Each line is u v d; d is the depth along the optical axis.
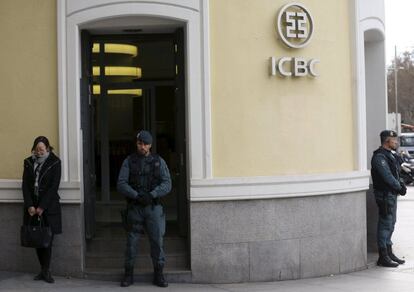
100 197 10.05
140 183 8.24
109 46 9.54
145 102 9.76
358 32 10.03
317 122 9.45
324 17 9.59
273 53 9.12
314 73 9.32
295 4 9.20
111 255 9.02
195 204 8.76
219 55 8.89
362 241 10.12
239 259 8.87
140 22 8.91
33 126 8.91
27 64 8.93
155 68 9.66
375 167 10.44
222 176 8.85
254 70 9.02
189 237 8.87
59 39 8.84
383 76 12.30
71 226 8.81
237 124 8.92
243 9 8.98
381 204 10.45
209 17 8.86
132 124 9.83
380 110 12.36
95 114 9.68
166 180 8.30
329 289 8.56
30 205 8.18
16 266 9.04
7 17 8.97
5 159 8.97
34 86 8.91
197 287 8.55
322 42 9.54
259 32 9.05
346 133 9.88
